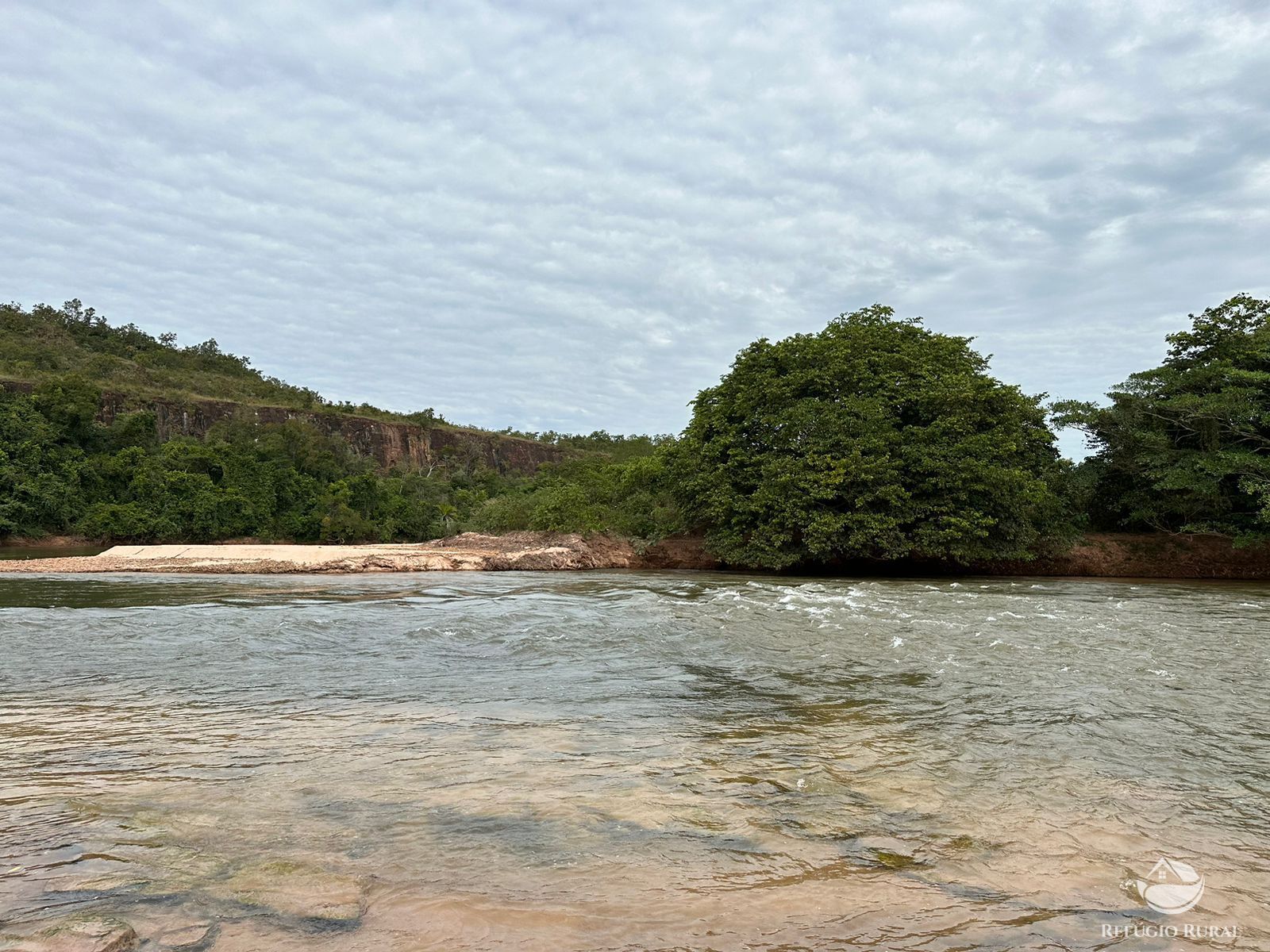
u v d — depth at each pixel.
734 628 10.09
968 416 23.83
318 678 7.13
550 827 3.67
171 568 22.80
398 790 4.16
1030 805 4.09
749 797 4.15
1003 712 6.04
